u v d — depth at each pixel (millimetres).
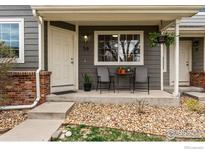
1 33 4805
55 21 5133
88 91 5492
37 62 4766
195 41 6625
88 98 4633
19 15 4785
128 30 5734
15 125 3521
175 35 4652
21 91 4527
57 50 5219
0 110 4316
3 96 4289
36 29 4773
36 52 4770
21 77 4527
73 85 5660
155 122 3502
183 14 4387
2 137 2799
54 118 3672
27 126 3275
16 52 4797
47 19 4781
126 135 3008
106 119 3621
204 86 6059
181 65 6855
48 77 4852
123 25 5723
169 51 6652
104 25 5723
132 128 3252
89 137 2938
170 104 4520
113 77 5719
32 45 4777
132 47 5770
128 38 5773
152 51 5750
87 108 4246
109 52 5781
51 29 5062
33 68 4773
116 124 3398
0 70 4137
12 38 4809
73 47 5652
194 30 6020
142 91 5469
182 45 6836
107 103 4598
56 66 5188
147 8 4246
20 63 4777
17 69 4777
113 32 5742
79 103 4602
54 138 2861
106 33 5750
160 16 4539
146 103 4535
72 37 5625
